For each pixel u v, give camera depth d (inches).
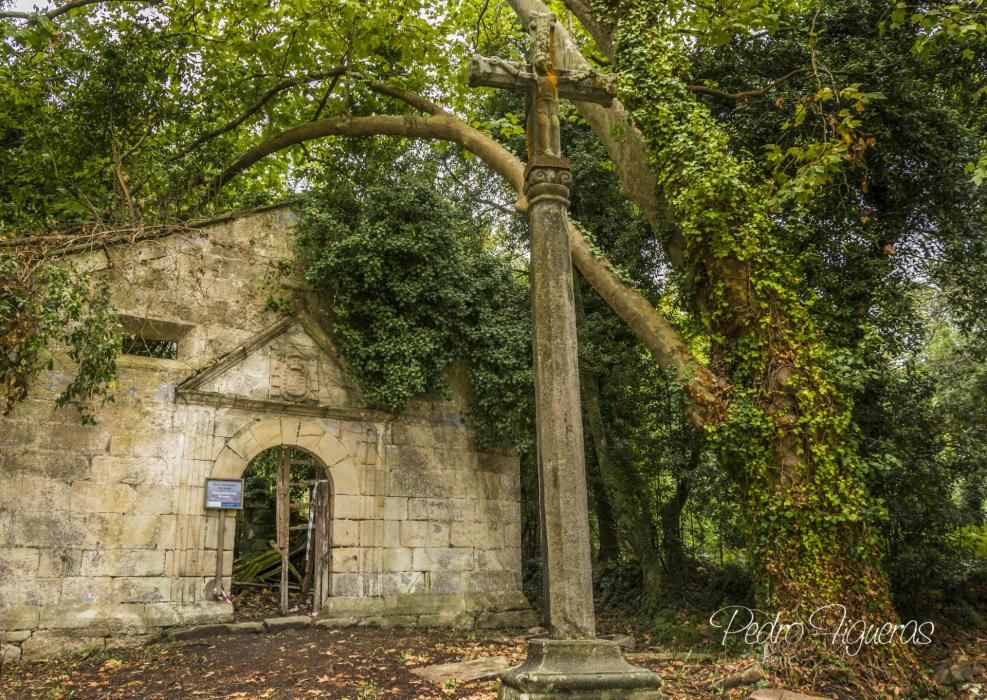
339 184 565.9
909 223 470.9
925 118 450.0
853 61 458.9
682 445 601.9
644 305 426.3
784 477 352.8
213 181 620.4
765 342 370.9
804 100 394.3
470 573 525.7
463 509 534.9
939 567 446.0
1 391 395.9
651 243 615.8
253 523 691.4
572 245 454.0
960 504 512.1
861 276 450.6
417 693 294.5
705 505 604.1
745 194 390.6
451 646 409.7
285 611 484.1
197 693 298.8
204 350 468.1
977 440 482.6
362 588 482.6
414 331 520.7
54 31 472.7
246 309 489.7
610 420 626.2
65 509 406.3
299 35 589.0
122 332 395.5
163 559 427.2
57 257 425.1
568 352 216.7
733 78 503.2
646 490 601.6
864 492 352.2
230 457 459.8
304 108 679.7
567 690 189.0
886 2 458.6
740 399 369.7
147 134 565.3
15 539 390.6
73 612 394.9
